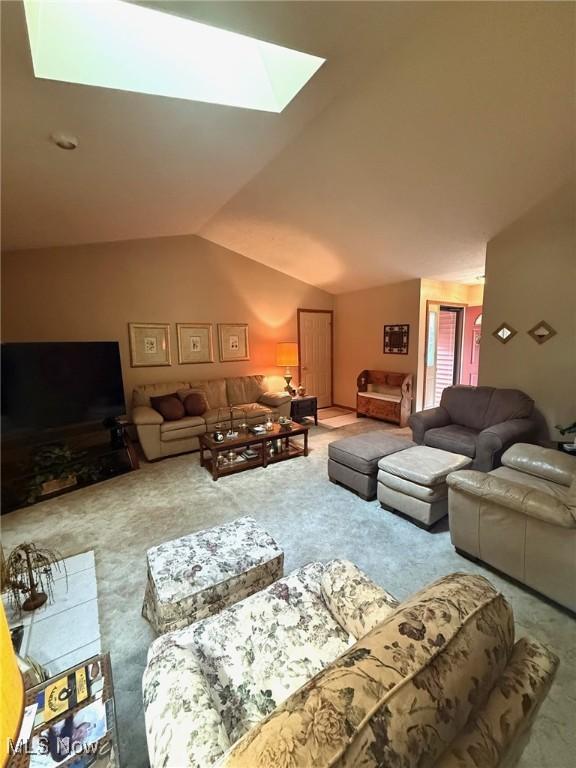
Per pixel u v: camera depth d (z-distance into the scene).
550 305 3.23
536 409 3.40
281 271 5.89
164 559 1.57
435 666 0.56
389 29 1.68
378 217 3.66
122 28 1.54
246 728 0.87
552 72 1.88
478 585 0.76
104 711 0.93
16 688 0.53
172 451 4.12
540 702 0.70
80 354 3.59
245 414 4.62
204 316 5.17
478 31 1.73
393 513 2.71
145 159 2.36
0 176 2.13
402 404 5.20
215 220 4.39
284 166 3.06
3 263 3.68
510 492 1.79
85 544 2.38
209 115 2.02
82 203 2.86
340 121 2.46
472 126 2.30
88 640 1.61
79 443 4.11
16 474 3.17
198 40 1.74
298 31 1.57
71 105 1.66
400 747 0.47
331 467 3.25
